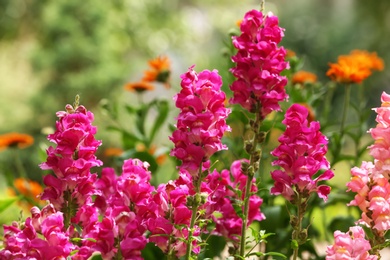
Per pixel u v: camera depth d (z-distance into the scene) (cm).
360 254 306
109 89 1875
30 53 1883
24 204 603
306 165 332
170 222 329
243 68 344
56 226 304
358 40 2238
